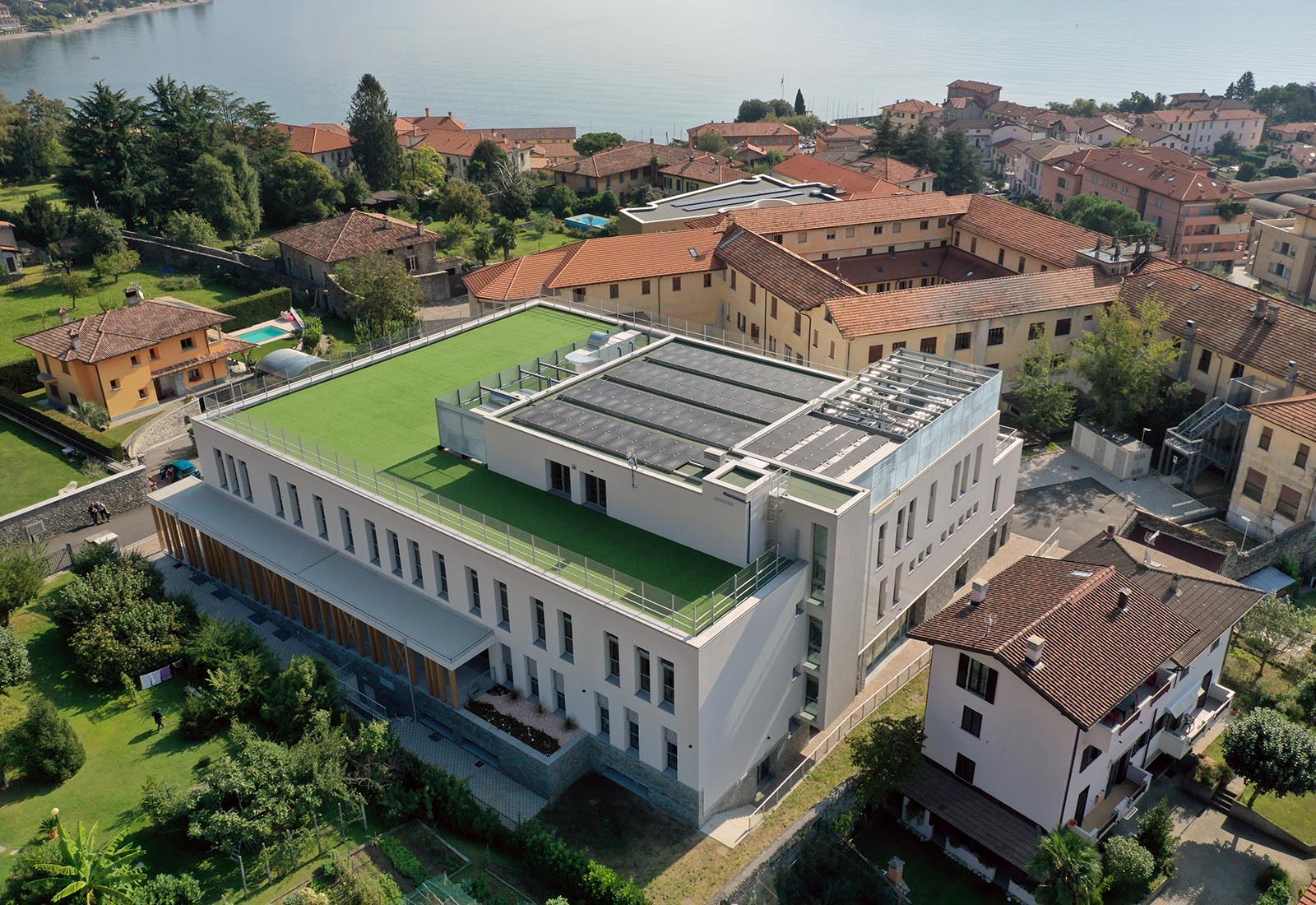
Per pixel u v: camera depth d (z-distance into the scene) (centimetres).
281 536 5388
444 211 14288
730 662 3953
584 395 5334
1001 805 4228
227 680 4653
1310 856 4231
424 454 5303
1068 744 3881
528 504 4828
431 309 11150
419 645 4494
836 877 3959
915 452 4809
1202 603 4650
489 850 4044
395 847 3972
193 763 4425
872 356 7331
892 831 4369
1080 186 16838
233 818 3772
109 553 5684
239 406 5850
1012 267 9306
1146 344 7188
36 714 4309
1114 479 7088
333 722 4594
